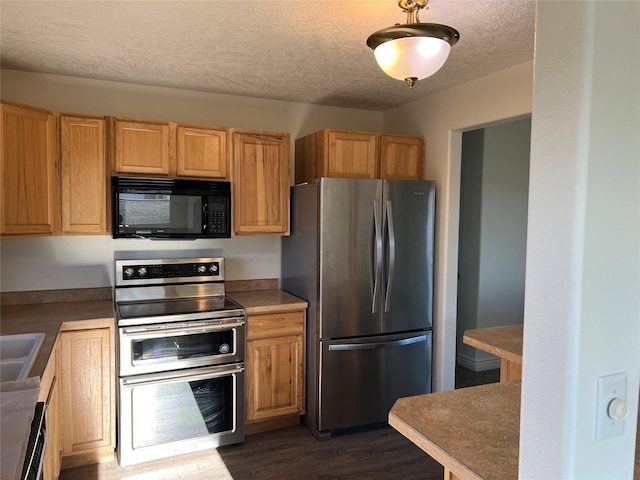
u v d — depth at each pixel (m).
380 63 1.75
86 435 2.76
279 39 2.43
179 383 2.90
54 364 2.31
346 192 3.14
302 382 3.30
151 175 3.07
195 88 3.45
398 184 3.28
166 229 3.04
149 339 2.81
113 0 2.00
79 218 2.92
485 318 4.51
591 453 0.91
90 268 3.28
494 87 3.04
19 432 1.31
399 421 1.42
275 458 2.93
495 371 4.50
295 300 3.34
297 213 3.45
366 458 2.94
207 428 2.99
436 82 3.25
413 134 3.81
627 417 0.95
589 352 0.88
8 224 2.52
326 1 1.99
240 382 3.06
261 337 3.16
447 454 1.21
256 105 3.72
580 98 0.84
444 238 3.48
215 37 2.42
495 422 1.40
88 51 2.66
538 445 0.94
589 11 0.83
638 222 0.92
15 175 2.56
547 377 0.91
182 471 2.77
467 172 4.55
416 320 3.40
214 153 3.22
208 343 2.97
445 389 3.52
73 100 3.19
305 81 3.24
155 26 2.28
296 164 3.84
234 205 3.29
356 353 3.23
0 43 2.54
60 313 2.87
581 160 0.85
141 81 3.28
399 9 2.06
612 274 0.90
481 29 2.30
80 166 2.90
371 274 3.23
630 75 0.89
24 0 2.01
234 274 3.69
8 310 2.95
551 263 0.90
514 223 4.60
